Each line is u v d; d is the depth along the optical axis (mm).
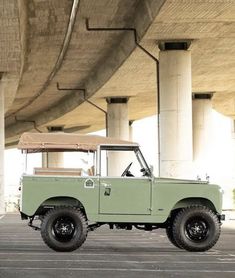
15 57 29078
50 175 14625
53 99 51000
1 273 10938
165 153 27422
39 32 28297
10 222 27312
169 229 15516
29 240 17797
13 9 21109
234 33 26562
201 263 12461
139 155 14875
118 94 43844
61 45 30969
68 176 14562
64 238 14438
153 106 51844
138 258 13289
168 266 11977
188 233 14586
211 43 28500
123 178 14562
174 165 27234
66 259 13055
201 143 44781
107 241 17625
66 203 14672
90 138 14898
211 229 14516
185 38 27250
